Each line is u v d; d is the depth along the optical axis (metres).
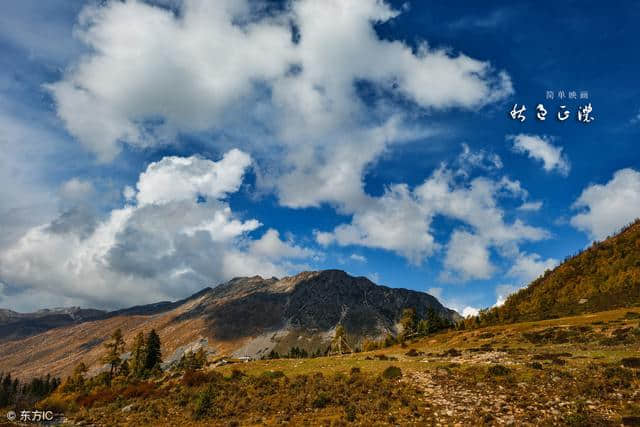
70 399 53.84
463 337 87.12
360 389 33.75
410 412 27.19
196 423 32.28
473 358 45.34
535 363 35.00
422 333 129.00
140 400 44.53
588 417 22.72
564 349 46.19
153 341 126.88
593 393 26.55
